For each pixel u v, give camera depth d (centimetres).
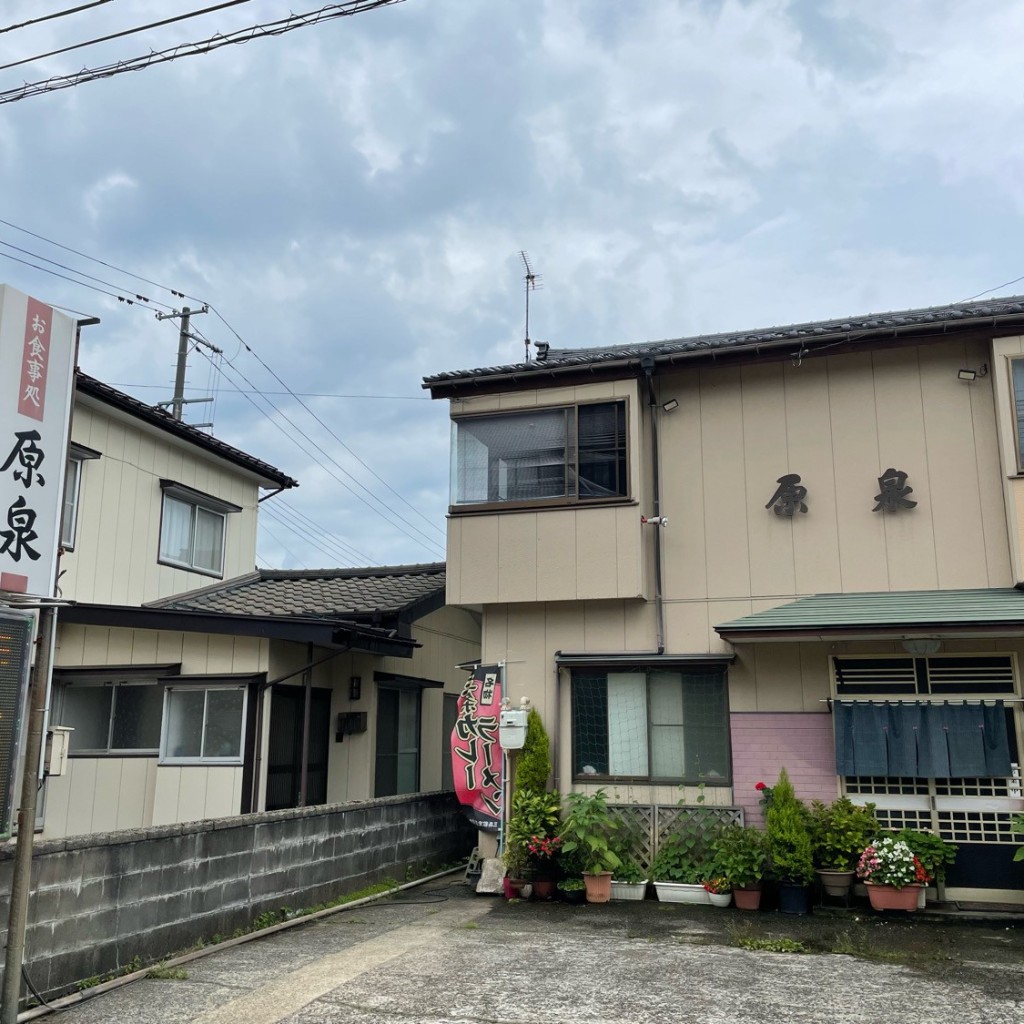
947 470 955
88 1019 561
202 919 735
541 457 1059
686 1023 540
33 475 577
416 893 1009
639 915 855
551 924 822
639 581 988
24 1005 568
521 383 1076
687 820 948
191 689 1097
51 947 594
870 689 926
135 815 1095
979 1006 565
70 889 612
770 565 992
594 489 1031
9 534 556
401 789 1330
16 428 566
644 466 1048
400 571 1481
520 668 1048
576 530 1022
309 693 1093
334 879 923
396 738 1329
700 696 988
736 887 877
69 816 1123
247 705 1068
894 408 984
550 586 1019
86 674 1152
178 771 1077
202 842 745
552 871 954
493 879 983
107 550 1312
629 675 1013
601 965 669
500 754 1037
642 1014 557
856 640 894
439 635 1484
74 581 1248
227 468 1600
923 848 848
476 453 1088
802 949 714
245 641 1093
